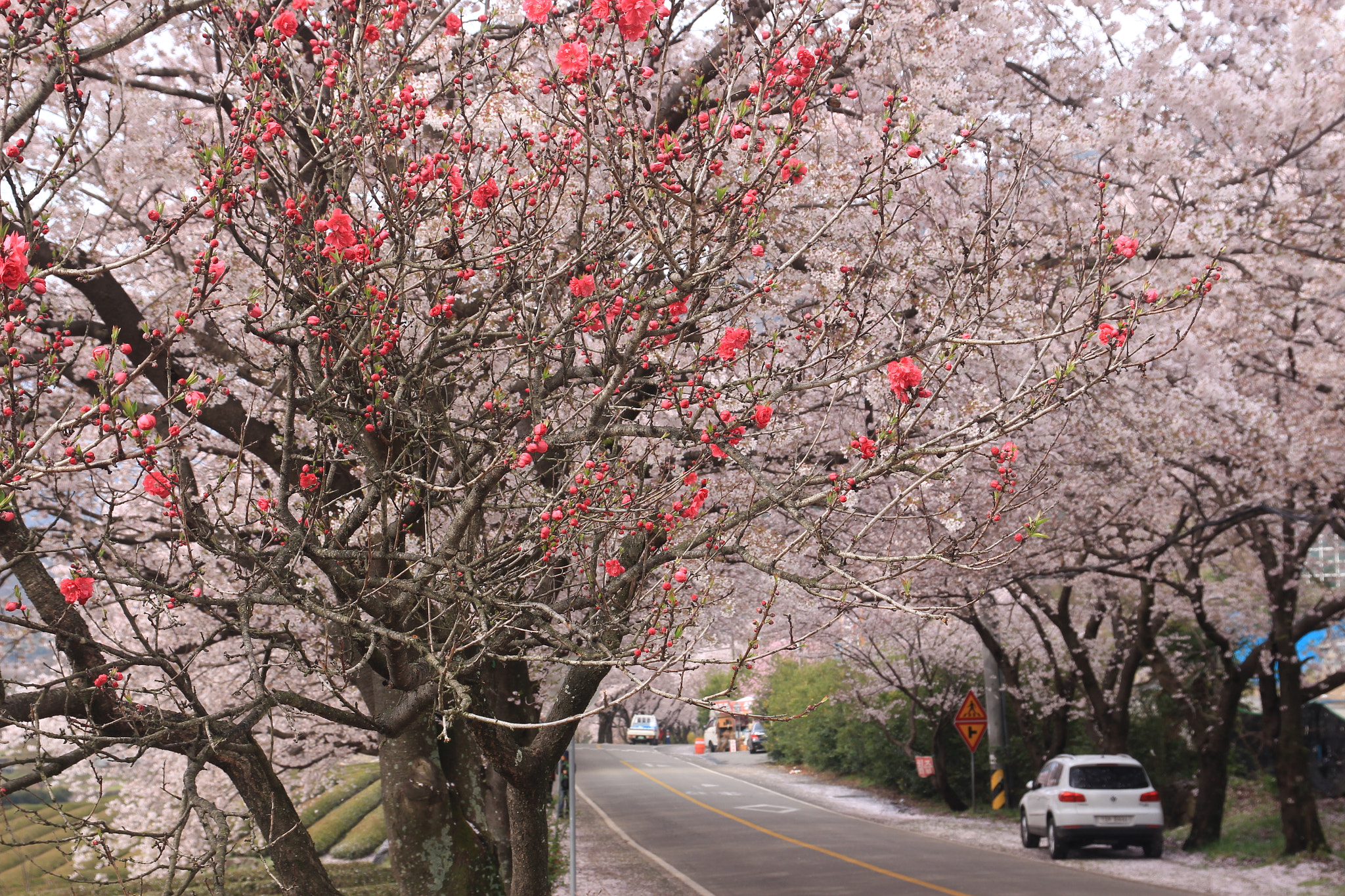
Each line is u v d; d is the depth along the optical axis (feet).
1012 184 20.42
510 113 22.49
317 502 15.47
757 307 23.45
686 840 67.05
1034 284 33.53
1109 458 40.98
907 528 40.91
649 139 13.64
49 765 13.50
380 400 15.10
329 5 18.81
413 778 26.55
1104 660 70.44
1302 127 35.60
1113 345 14.08
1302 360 41.88
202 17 16.71
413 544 21.09
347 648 18.61
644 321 13.76
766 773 129.59
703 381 15.94
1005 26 33.42
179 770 43.32
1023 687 79.66
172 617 16.06
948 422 25.49
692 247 12.62
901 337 15.66
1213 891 42.91
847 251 29.17
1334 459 40.81
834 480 13.82
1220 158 37.63
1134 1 35.01
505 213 19.67
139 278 31.07
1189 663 76.59
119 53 26.32
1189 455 41.42
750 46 18.71
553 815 82.07
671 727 254.47
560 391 19.21
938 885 46.34
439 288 16.26
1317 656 75.56
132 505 30.63
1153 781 72.69
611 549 19.72
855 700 94.38
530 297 16.07
